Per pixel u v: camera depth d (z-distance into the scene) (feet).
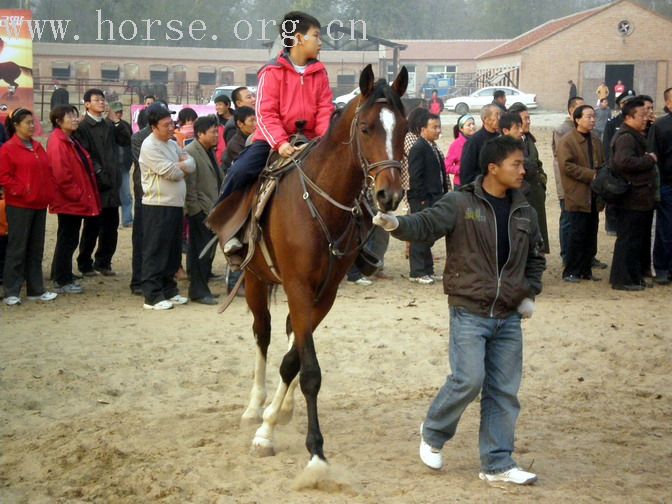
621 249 36.42
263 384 21.42
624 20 156.87
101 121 37.88
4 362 25.79
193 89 117.70
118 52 117.60
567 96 159.12
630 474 17.52
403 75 17.53
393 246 49.39
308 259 18.02
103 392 23.68
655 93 157.99
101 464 18.38
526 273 17.07
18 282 33.63
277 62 20.26
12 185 32.73
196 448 19.33
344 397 23.50
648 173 35.17
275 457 18.74
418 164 36.58
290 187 18.70
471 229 16.55
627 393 23.73
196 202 33.47
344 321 30.94
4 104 77.71
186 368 25.70
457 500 15.88
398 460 18.37
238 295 35.40
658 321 30.94
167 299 34.01
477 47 179.42
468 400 16.57
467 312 16.55
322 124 20.56
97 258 40.06
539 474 17.44
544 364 26.32
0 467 18.51
